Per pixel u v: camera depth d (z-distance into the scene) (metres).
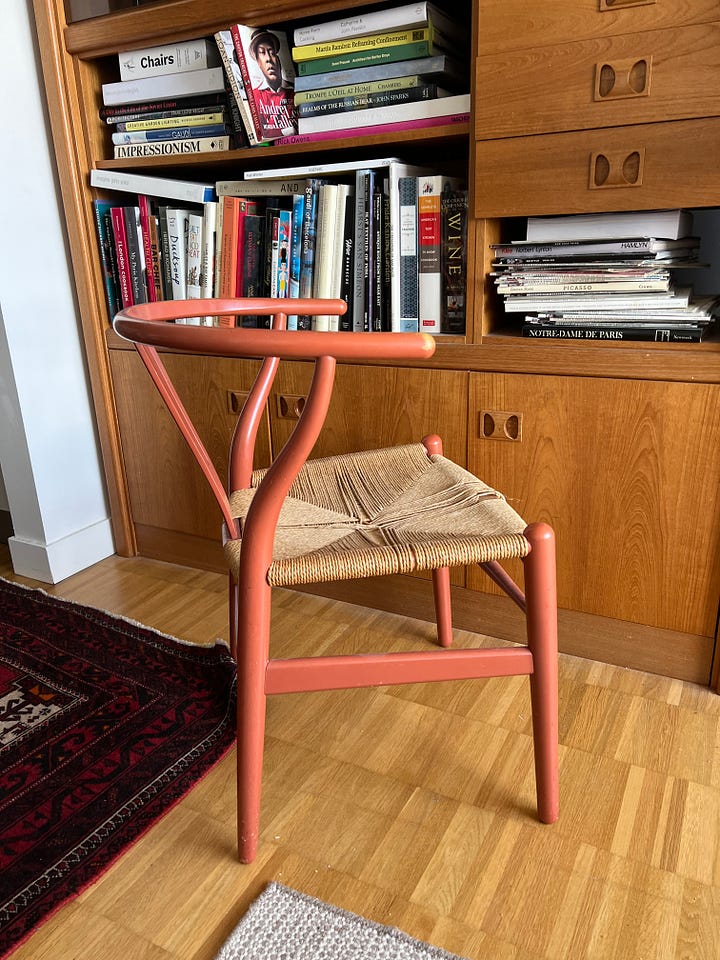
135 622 1.56
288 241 1.47
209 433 1.66
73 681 1.37
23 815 1.06
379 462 1.25
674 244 1.20
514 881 0.94
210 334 0.75
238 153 1.45
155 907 0.92
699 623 1.28
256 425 1.21
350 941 0.86
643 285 1.17
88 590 1.73
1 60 1.49
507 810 1.06
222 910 0.92
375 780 1.12
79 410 1.79
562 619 1.40
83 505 1.84
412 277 1.38
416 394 1.39
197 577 1.79
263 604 0.89
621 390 1.21
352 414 1.47
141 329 0.81
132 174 1.59
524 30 1.12
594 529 1.31
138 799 1.09
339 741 1.21
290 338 0.73
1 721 1.26
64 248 1.68
